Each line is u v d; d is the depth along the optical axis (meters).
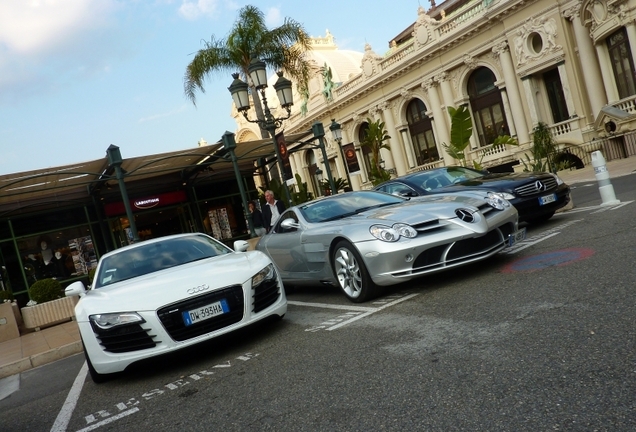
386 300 5.31
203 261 5.40
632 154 19.88
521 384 2.58
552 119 25.22
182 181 20.84
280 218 7.34
